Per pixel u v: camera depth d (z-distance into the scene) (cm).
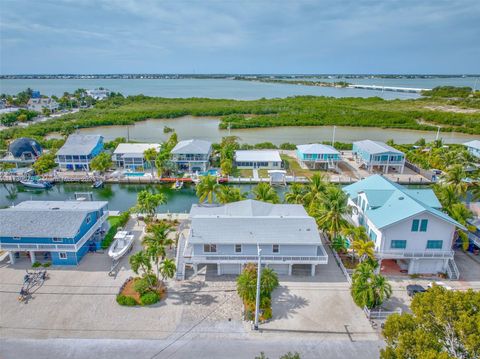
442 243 4025
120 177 8056
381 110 18750
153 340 3078
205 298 3672
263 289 3419
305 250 4016
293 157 9725
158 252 3806
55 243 4200
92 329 3212
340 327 3256
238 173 8319
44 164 8494
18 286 3859
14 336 3125
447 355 1797
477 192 5788
